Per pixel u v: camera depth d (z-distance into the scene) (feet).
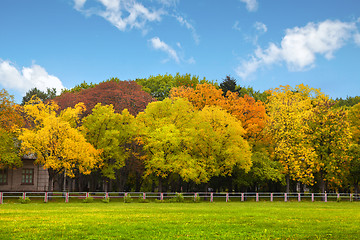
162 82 268.41
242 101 192.54
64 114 144.46
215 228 54.85
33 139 125.90
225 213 80.02
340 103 358.23
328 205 126.62
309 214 79.97
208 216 71.56
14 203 117.91
